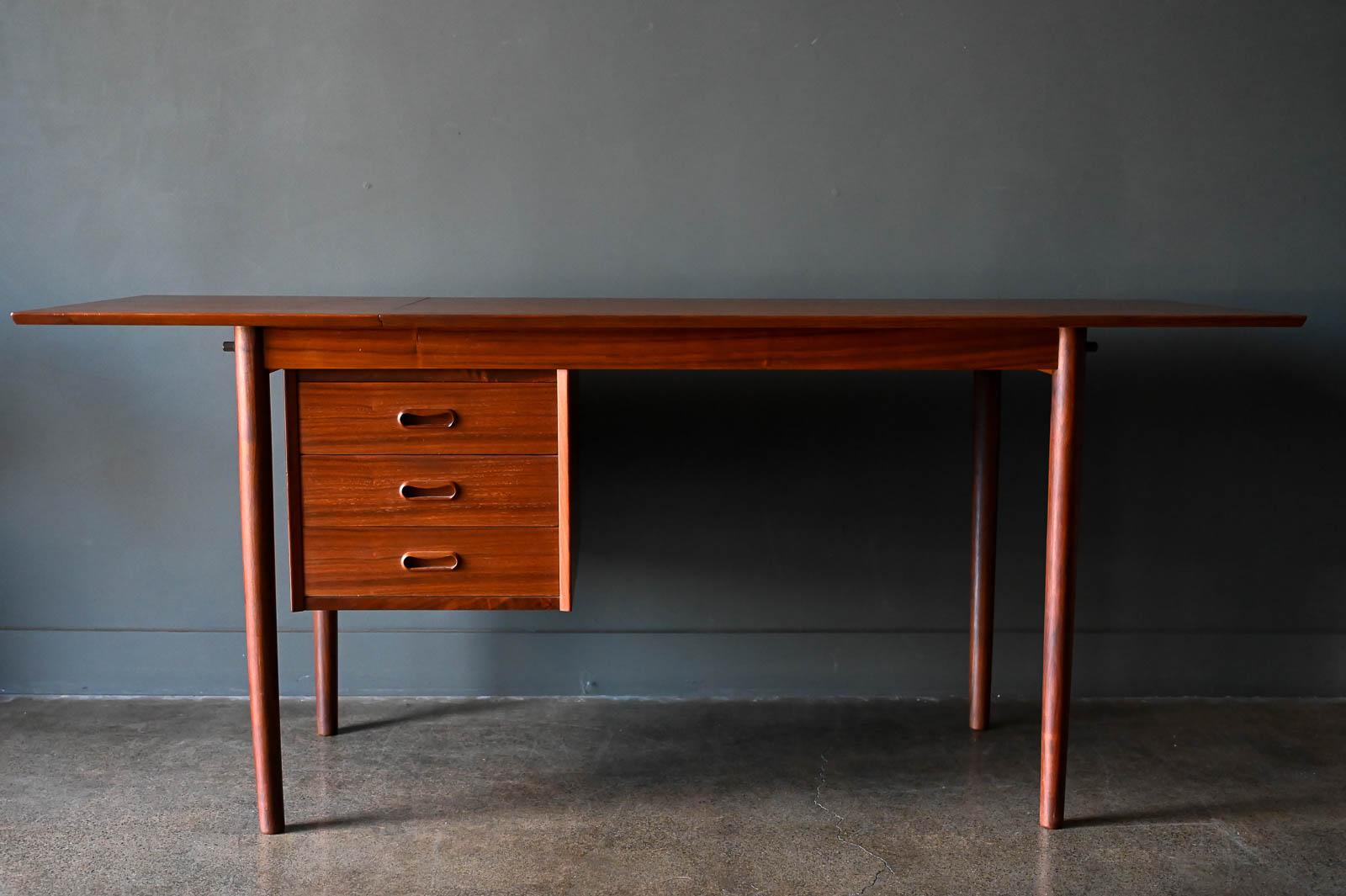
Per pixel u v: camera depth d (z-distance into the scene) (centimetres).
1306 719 250
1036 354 190
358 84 244
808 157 247
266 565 188
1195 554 260
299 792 211
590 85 245
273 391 255
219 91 244
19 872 179
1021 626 262
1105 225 250
